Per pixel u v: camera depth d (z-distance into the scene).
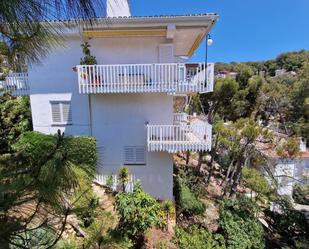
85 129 11.56
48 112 11.53
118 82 10.34
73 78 11.34
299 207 16.08
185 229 10.14
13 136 6.99
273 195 14.27
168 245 8.35
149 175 11.57
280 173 15.59
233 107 20.16
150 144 10.34
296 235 12.67
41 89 11.38
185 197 12.41
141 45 11.18
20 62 2.26
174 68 10.15
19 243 1.59
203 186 17.36
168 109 11.38
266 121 21.95
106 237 3.02
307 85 19.94
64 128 11.59
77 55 11.20
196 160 23.09
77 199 1.85
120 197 8.00
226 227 10.07
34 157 1.76
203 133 10.44
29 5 1.77
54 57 11.16
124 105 11.39
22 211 1.54
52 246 1.71
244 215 10.66
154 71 10.24
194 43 12.87
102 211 3.49
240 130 14.91
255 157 14.86
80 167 1.84
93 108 11.42
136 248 7.73
